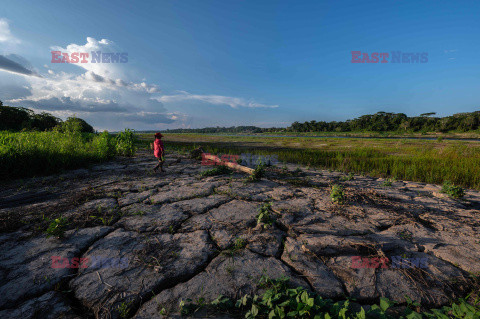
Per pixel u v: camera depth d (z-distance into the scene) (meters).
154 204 4.47
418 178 7.64
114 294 2.03
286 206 4.30
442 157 10.57
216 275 2.28
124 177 7.01
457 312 1.71
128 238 3.07
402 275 2.31
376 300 1.99
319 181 6.75
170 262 2.51
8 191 5.38
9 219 3.66
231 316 1.78
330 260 2.57
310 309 1.71
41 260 2.55
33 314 1.79
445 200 4.95
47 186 5.86
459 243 2.94
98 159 10.09
